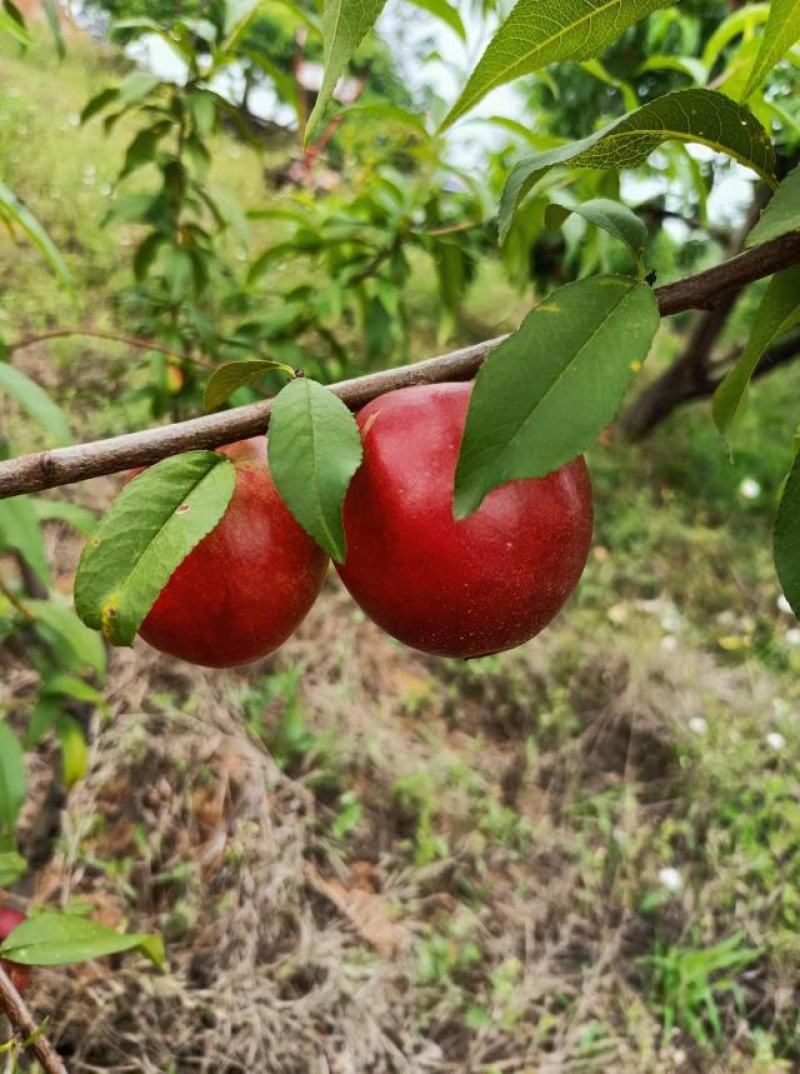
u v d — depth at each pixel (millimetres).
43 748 733
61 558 845
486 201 565
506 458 157
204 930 664
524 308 1530
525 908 770
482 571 190
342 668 910
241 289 710
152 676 804
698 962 712
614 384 161
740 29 470
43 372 1015
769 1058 680
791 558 166
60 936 286
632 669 997
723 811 859
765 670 1052
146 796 734
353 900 741
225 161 1374
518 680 972
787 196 166
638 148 196
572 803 861
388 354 999
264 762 776
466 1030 676
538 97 1083
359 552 198
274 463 172
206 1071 585
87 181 1340
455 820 817
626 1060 667
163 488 183
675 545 1276
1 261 1145
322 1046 617
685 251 1151
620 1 161
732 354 1405
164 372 604
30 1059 542
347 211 687
